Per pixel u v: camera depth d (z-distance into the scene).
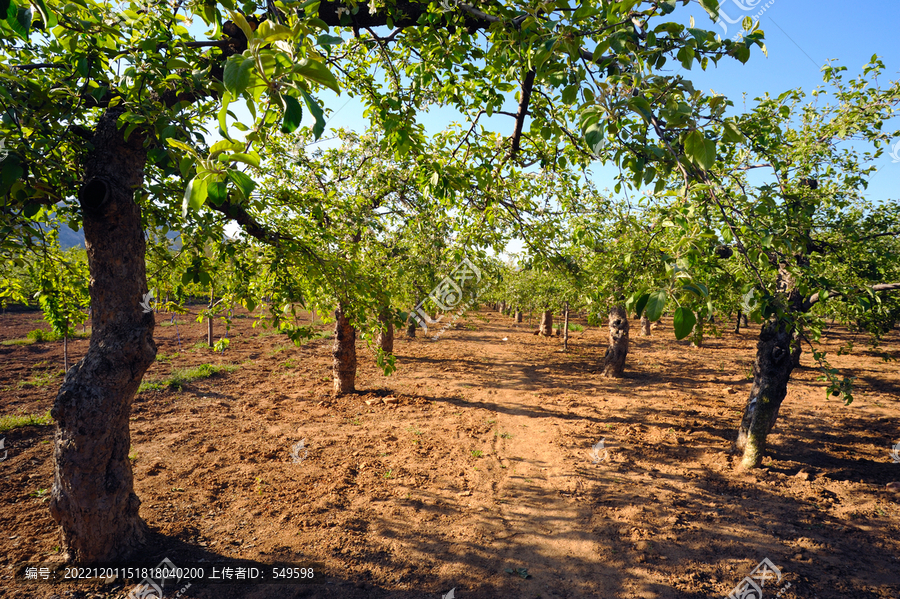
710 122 1.46
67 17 2.18
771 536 4.97
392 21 3.09
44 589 3.62
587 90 1.41
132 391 3.86
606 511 5.48
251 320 23.61
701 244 1.48
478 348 19.11
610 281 3.68
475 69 3.06
